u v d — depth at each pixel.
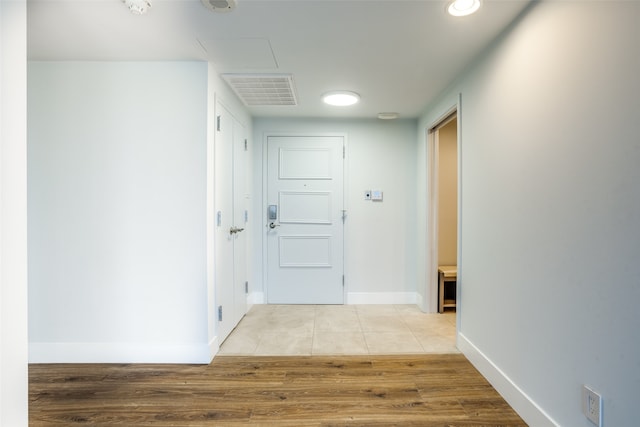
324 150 3.75
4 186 1.23
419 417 1.73
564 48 1.41
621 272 1.14
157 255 2.32
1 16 1.21
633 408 1.10
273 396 1.92
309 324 3.12
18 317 1.27
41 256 2.31
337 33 1.90
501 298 1.93
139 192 2.31
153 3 1.61
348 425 1.67
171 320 2.33
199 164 2.31
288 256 3.79
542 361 1.57
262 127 3.71
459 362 2.35
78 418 1.72
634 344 1.10
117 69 2.29
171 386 2.03
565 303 1.41
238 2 1.61
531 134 1.64
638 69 1.08
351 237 3.79
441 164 3.85
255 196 3.75
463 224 2.46
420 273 3.65
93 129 2.29
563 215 1.42
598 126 1.24
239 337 2.80
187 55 2.19
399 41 1.99
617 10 1.15
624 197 1.13
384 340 2.75
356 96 2.91
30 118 2.29
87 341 2.33
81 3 1.62
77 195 2.30
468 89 2.35
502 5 1.64
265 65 2.33
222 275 2.65
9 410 1.25
